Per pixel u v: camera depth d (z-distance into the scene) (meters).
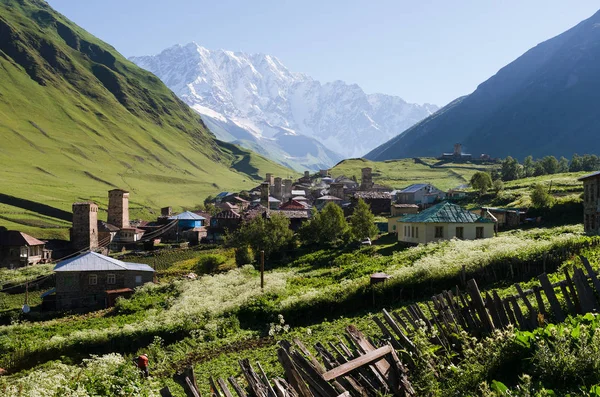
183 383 11.77
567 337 13.17
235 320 39.03
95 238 124.56
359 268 53.41
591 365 11.95
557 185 117.25
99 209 183.25
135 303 58.56
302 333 32.75
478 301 16.30
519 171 175.25
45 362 37.47
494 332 14.71
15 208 167.25
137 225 148.88
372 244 79.50
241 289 51.75
